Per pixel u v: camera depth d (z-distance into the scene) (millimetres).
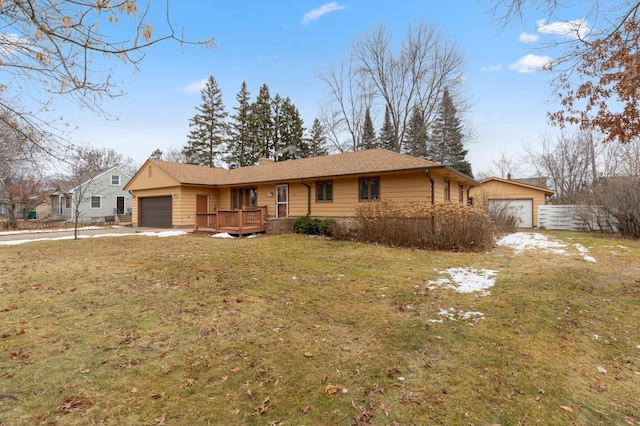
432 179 12477
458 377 2941
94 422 2293
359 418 2391
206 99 37312
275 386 2771
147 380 2822
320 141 40312
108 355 3238
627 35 4551
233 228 14195
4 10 2691
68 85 3193
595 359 3307
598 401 2623
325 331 3914
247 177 18547
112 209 31281
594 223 15734
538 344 3617
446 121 28281
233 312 4492
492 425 2330
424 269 7141
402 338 3730
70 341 3520
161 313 4395
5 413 2361
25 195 20234
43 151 3707
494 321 4254
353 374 2973
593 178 22531
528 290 5598
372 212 11648
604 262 7918
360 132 27438
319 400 2592
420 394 2686
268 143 38375
